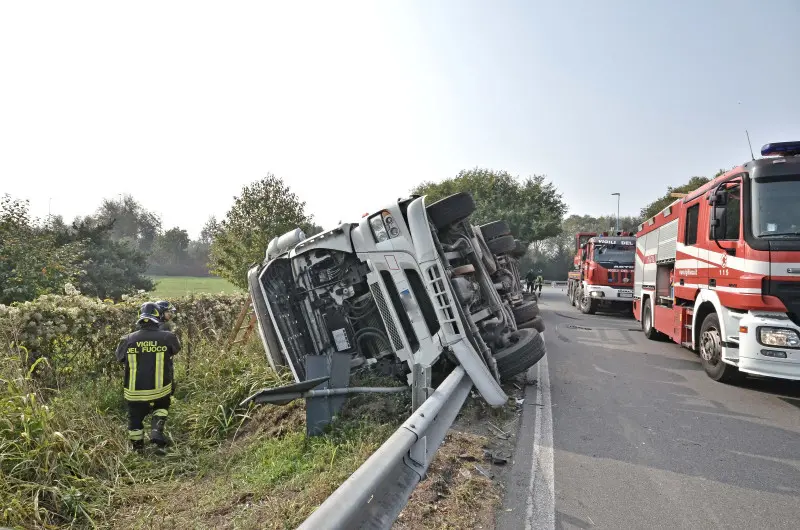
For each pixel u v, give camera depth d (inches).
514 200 1170.0
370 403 195.3
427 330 212.4
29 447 144.4
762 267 241.6
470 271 234.8
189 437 193.9
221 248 563.2
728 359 267.7
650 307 453.7
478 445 179.5
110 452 164.7
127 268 912.9
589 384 282.5
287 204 560.7
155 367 185.9
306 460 160.4
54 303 232.4
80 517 131.7
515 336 255.8
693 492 148.3
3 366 177.0
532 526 126.6
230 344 326.0
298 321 241.8
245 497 140.3
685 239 344.5
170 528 125.3
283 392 170.7
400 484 107.5
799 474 162.2
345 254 237.1
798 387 277.4
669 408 235.9
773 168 254.4
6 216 446.3
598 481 155.0
